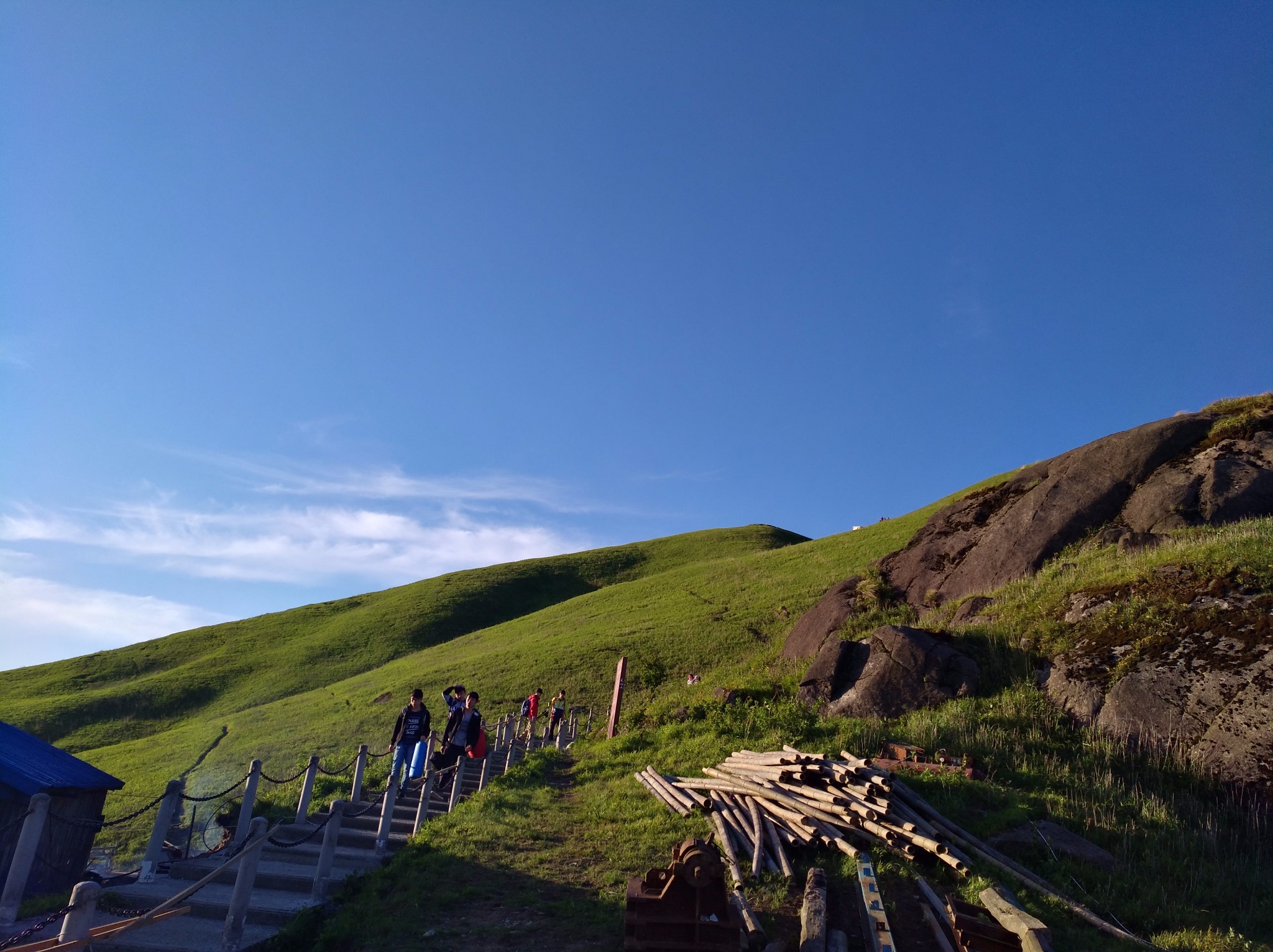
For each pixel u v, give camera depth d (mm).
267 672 53062
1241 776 10633
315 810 15844
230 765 32531
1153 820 9969
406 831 13227
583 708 32094
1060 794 10852
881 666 15859
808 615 23828
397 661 53094
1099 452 21234
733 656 36750
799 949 7156
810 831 9609
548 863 10055
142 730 45000
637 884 7473
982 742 12711
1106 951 7062
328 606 72312
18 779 10203
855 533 60125
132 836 24672
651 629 43500
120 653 62000
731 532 89312
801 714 14789
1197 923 7648
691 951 6926
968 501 24656
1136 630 13852
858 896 8344
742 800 11195
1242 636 12320
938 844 8820
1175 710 12023
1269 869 9016
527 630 52312
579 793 14000
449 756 14922
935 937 7438
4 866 10008
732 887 8711
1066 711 13414
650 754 15742
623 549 86500
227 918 8148
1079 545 19031
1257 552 13914
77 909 6336
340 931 8398
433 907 8656
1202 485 18375
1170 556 15500
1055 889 8281
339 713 38438
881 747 13070
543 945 7578
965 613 18328
